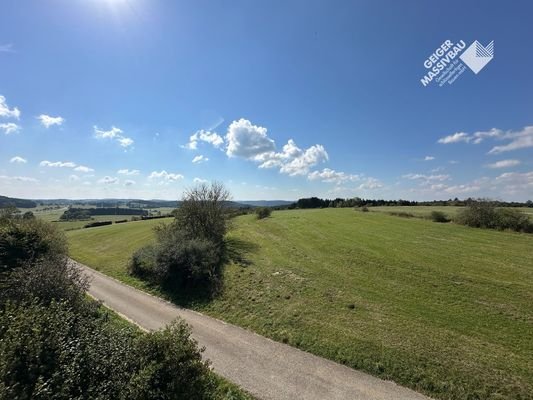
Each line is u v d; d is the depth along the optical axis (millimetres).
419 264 24234
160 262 24297
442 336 13805
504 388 10445
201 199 33812
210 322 17125
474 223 41656
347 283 20984
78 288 15047
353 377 11484
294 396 10375
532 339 13422
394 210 68250
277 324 16062
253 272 24609
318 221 52031
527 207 61188
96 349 8438
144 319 17438
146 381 7449
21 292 13477
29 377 6910
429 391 10570
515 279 20484
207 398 8906
